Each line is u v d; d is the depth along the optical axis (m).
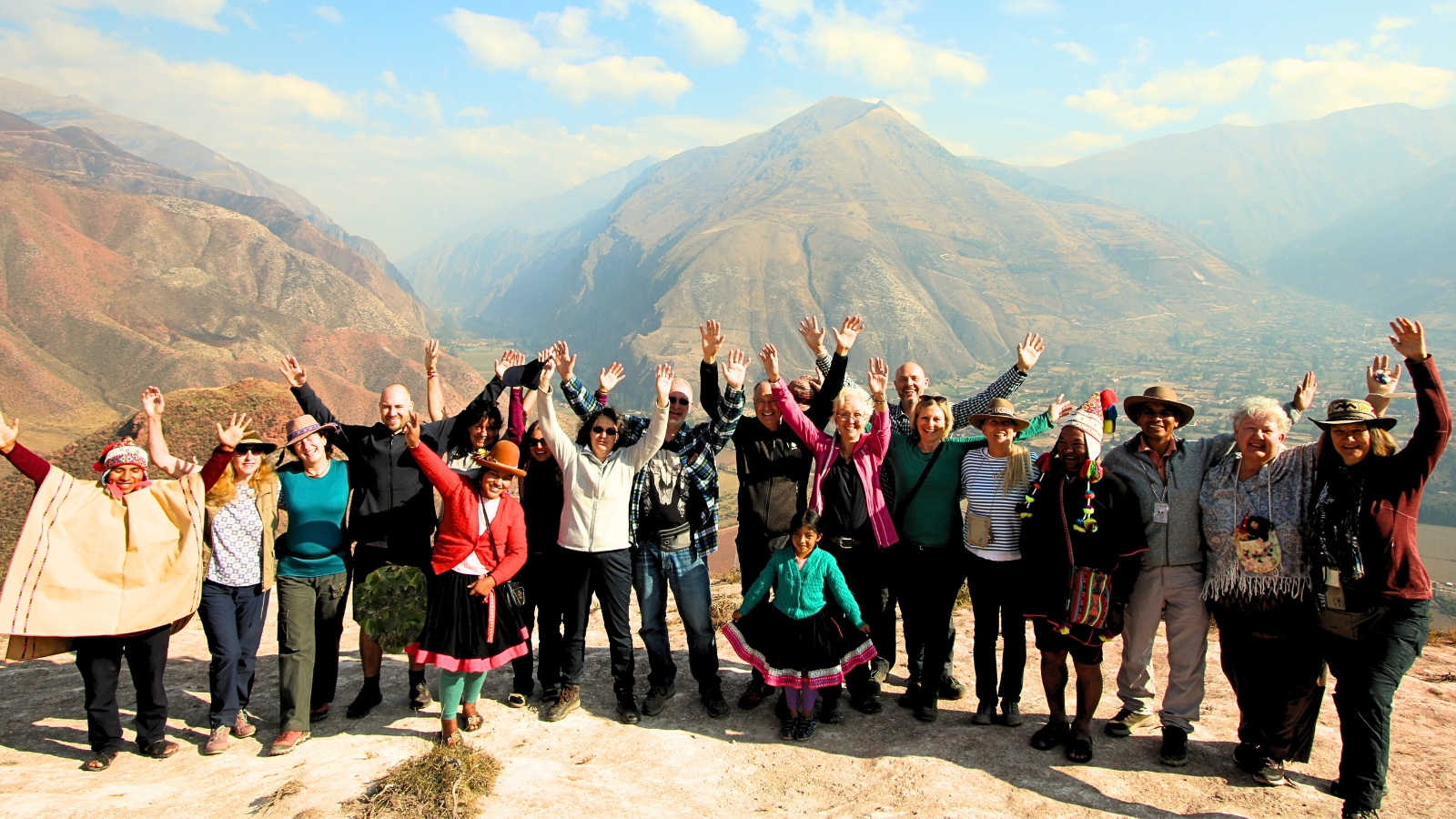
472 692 5.85
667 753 5.56
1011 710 5.92
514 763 5.24
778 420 6.47
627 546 6.12
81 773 5.29
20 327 188.75
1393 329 4.72
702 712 6.32
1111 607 5.20
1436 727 5.74
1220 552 5.14
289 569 5.89
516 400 6.66
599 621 9.38
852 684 6.32
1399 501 4.60
